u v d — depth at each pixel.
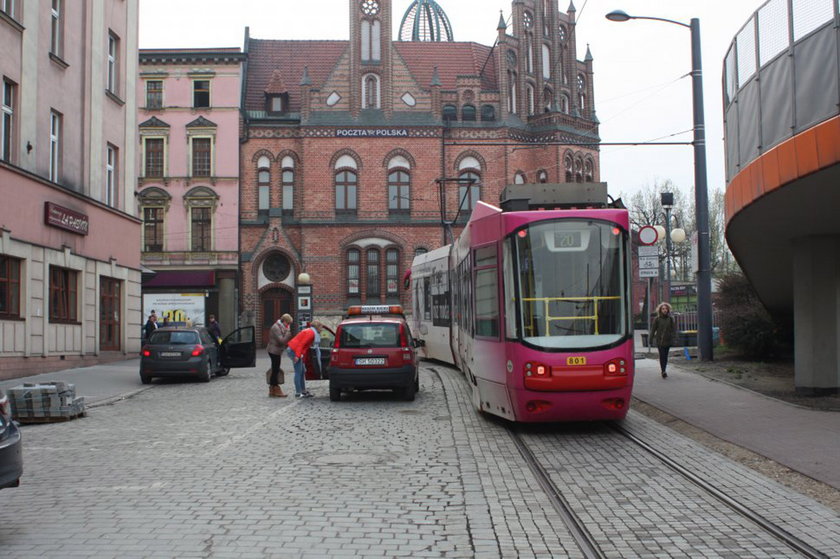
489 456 10.35
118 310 30.36
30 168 23.41
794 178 11.84
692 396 15.05
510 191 12.92
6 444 6.62
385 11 47.00
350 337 16.84
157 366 21.73
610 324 11.81
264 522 7.07
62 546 6.32
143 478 9.12
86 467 9.92
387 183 46.34
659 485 8.57
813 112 11.79
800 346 15.02
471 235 14.12
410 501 7.89
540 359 11.60
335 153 46.16
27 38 23.36
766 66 13.25
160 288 45.44
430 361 28.67
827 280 14.82
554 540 6.52
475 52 52.31
